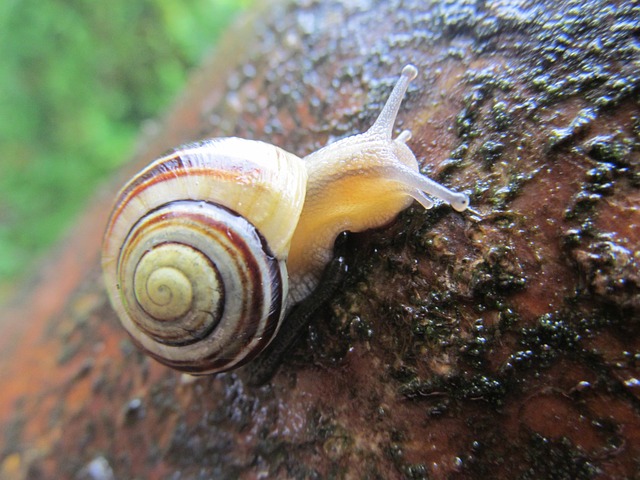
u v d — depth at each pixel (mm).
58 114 157
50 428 58
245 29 78
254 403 46
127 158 92
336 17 59
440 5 49
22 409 62
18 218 152
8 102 158
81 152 153
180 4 155
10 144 159
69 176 152
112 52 157
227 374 48
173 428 50
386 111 45
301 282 45
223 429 47
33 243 150
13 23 150
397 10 53
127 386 54
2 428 62
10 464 58
